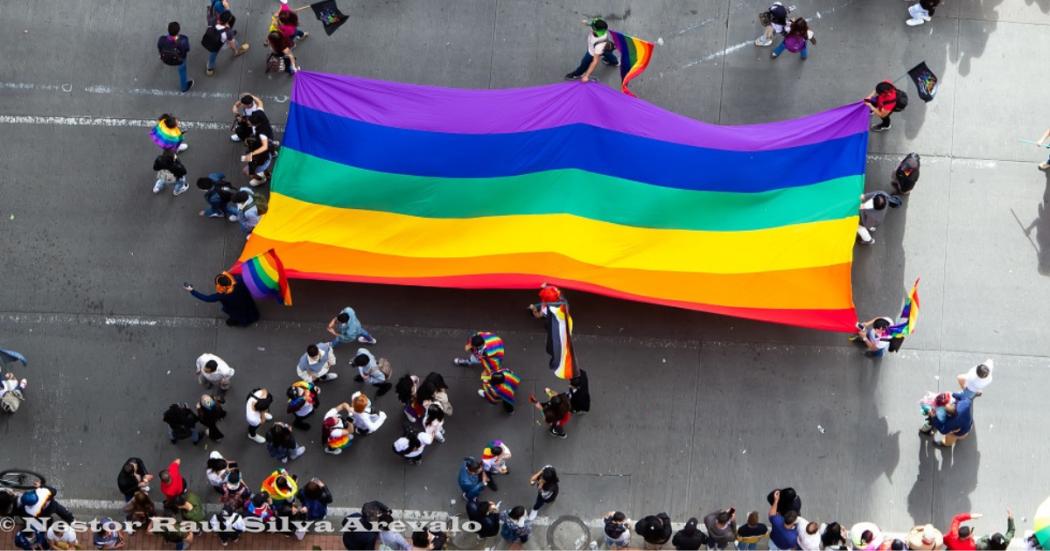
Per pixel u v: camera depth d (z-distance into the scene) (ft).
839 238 68.59
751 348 70.90
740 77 75.77
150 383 70.03
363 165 69.82
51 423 69.15
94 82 75.00
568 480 68.80
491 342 66.90
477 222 69.00
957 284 72.02
